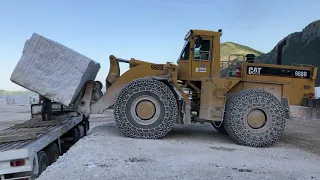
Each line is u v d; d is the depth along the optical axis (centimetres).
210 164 509
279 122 716
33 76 703
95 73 853
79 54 718
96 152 558
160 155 563
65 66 711
